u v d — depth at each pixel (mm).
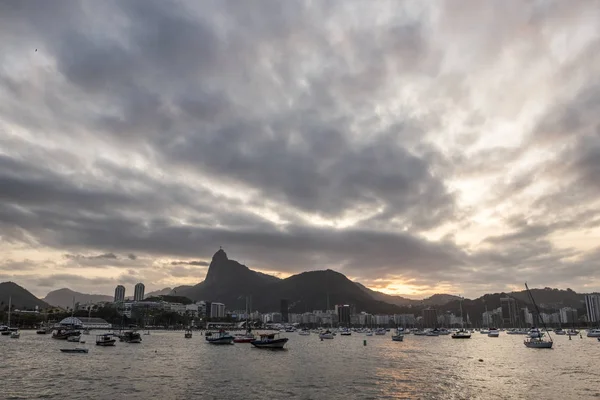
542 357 126938
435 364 107812
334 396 65438
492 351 153000
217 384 75938
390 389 70875
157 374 88188
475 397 64750
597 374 88125
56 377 82750
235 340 194375
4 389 70125
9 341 189875
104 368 96875
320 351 155375
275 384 76000
